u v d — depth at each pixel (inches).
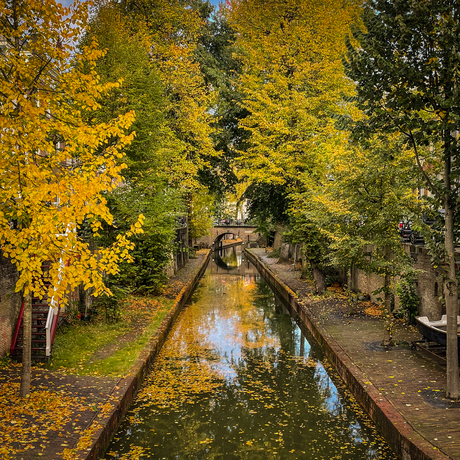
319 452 351.3
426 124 355.3
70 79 315.3
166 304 815.1
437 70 339.9
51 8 297.4
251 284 1357.0
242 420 408.2
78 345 517.7
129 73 655.1
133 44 717.3
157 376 506.3
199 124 1068.5
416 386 398.3
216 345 652.7
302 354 616.4
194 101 1109.1
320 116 959.6
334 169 564.1
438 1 329.7
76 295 640.4
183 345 644.1
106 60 652.1
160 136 800.9
